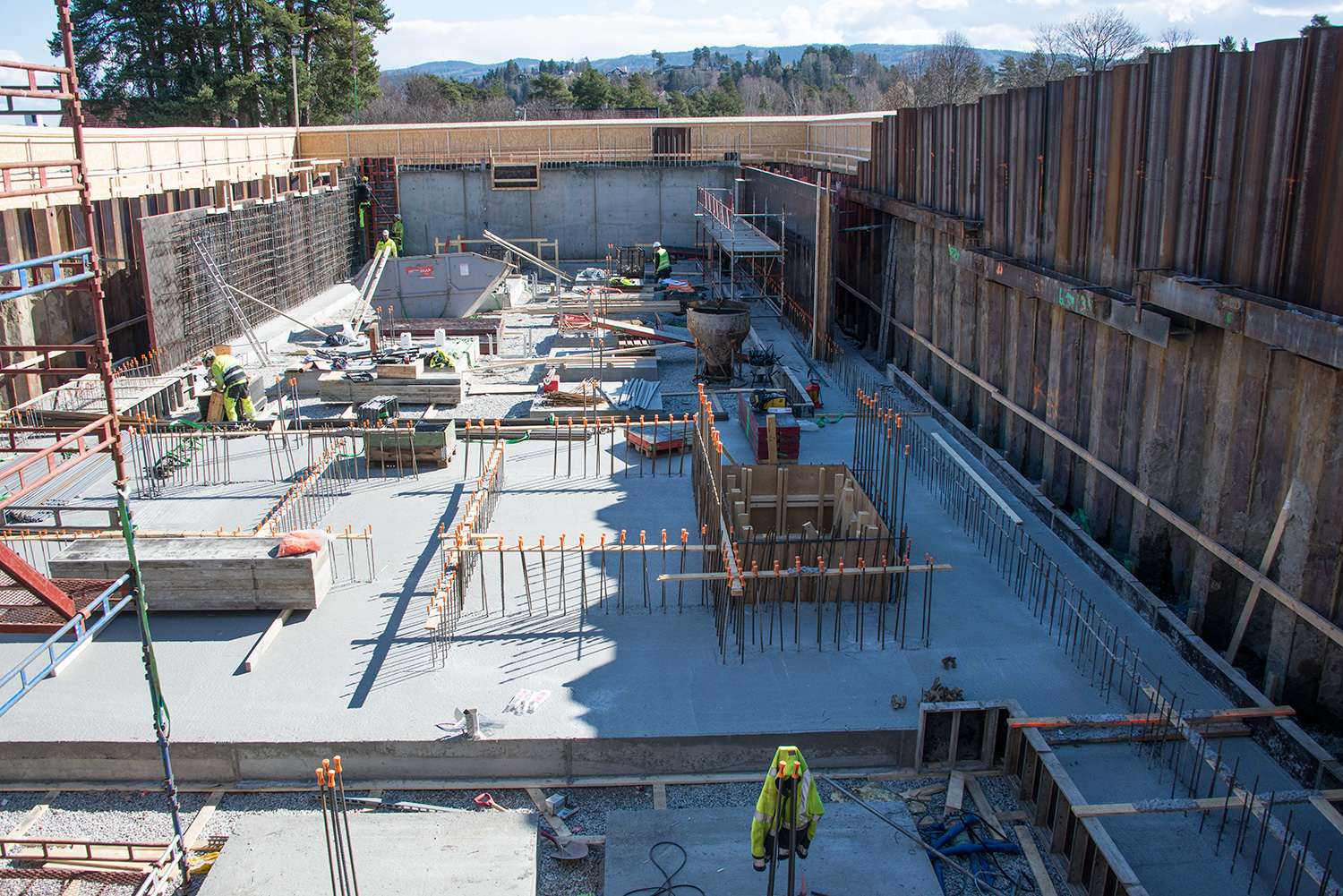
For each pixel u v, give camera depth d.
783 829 8.76
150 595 14.09
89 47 58.00
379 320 31.12
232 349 27.80
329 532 16.80
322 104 68.81
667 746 11.42
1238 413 12.62
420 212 46.47
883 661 13.00
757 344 29.92
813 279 29.73
